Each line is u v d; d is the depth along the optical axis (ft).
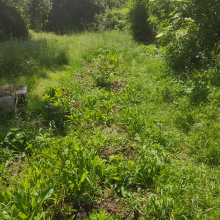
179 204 7.64
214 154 10.30
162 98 15.67
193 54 19.80
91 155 9.48
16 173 8.51
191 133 12.00
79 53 25.04
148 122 12.75
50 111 12.85
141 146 10.61
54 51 24.38
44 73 18.90
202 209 7.86
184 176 9.04
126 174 9.10
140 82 17.94
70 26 44.88
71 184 7.48
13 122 11.57
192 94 15.26
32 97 14.30
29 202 6.99
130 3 39.22
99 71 18.66
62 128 12.04
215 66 17.61
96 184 8.09
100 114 12.42
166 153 10.27
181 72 19.44
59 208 7.45
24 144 10.34
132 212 7.57
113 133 11.79
